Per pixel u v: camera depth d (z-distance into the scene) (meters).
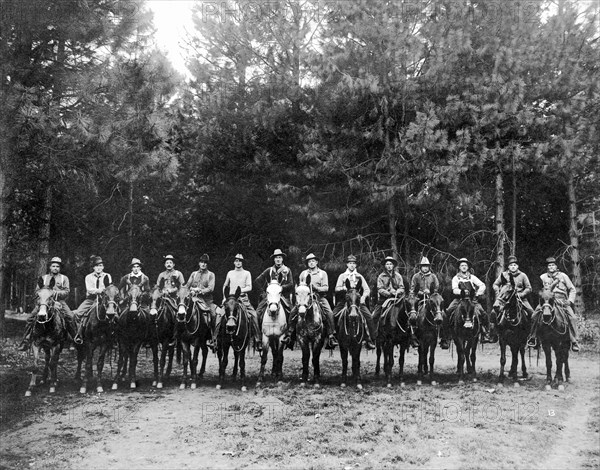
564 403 10.93
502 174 21.86
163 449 8.23
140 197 26.38
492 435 8.80
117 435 8.89
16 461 7.82
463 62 19.41
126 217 26.19
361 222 22.80
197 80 22.78
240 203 23.89
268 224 24.55
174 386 12.62
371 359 18.44
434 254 22.50
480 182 22.22
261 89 20.72
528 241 26.48
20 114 13.68
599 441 8.63
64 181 17.73
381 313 13.07
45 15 13.96
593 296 25.03
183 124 24.11
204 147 22.23
